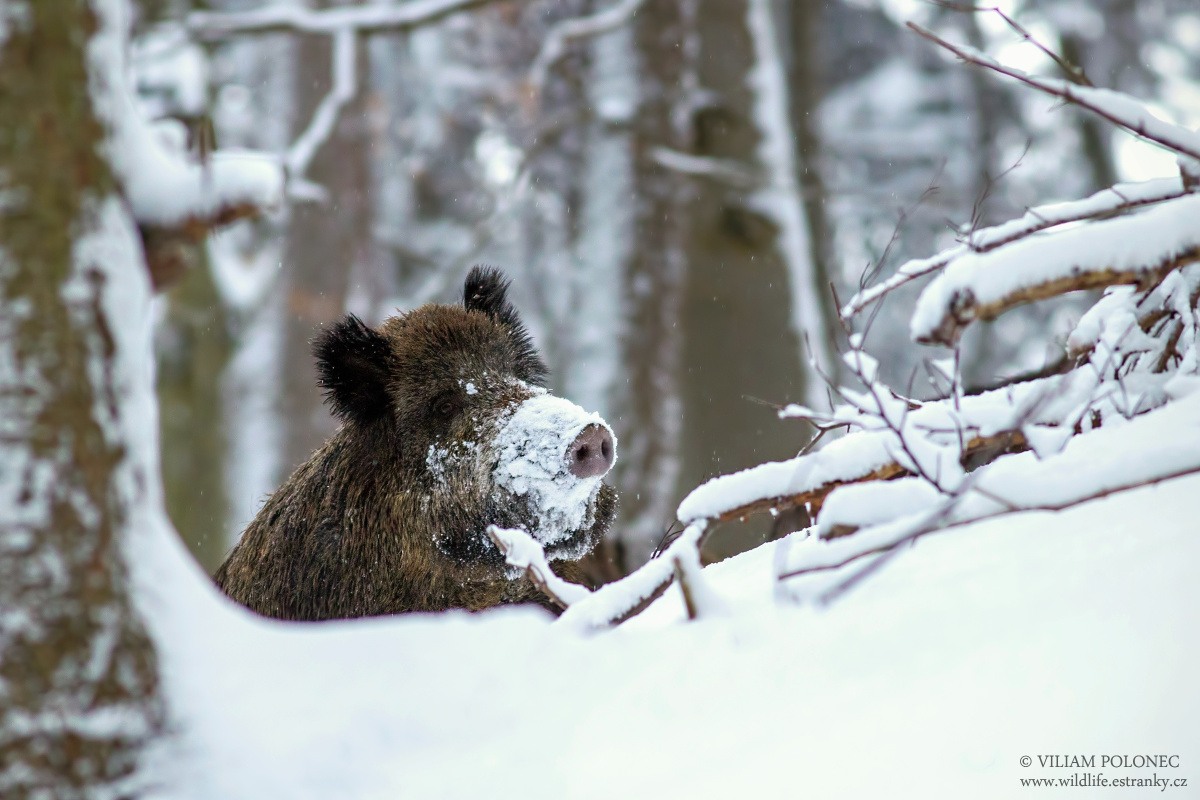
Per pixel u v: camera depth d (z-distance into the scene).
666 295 22.72
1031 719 4.02
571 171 28.92
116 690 4.79
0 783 4.55
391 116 42.88
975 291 5.72
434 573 11.12
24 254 4.76
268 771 4.80
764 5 23.62
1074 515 5.73
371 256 33.56
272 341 31.20
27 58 4.81
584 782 4.43
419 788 4.65
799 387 22.28
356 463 11.49
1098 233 5.93
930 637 4.79
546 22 36.09
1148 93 45.88
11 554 4.67
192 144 5.80
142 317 5.15
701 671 5.07
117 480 4.98
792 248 22.83
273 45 32.75
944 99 46.28
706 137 23.06
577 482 10.24
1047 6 44.50
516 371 12.15
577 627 6.09
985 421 6.80
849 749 4.15
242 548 12.27
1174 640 4.20
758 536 16.25
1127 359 7.68
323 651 5.45
